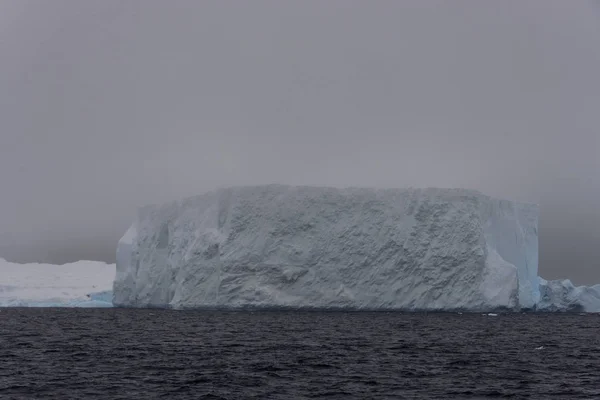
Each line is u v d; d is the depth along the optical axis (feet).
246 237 302.04
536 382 124.77
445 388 118.01
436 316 303.07
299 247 302.04
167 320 271.08
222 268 298.97
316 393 112.47
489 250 305.12
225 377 125.59
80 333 211.82
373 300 299.58
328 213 304.91
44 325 247.70
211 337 198.80
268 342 184.85
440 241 299.17
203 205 317.83
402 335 209.77
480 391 115.75
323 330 223.92
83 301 404.77
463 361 150.30
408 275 299.58
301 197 305.32
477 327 247.50
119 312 334.65
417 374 131.44
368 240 302.25
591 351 174.60
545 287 345.92
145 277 334.44
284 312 323.16
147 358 149.59
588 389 118.52
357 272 301.22
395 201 306.14
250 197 305.12
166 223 333.01
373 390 115.34
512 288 296.71
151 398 107.45
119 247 352.69
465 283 296.71
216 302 299.99
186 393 111.34
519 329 244.63
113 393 110.52
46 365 137.28
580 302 346.74
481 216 310.24
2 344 175.32
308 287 300.40
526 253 327.06
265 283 299.38
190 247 311.47
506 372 135.54
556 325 270.46
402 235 301.63
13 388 113.29
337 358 152.35
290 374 129.70
